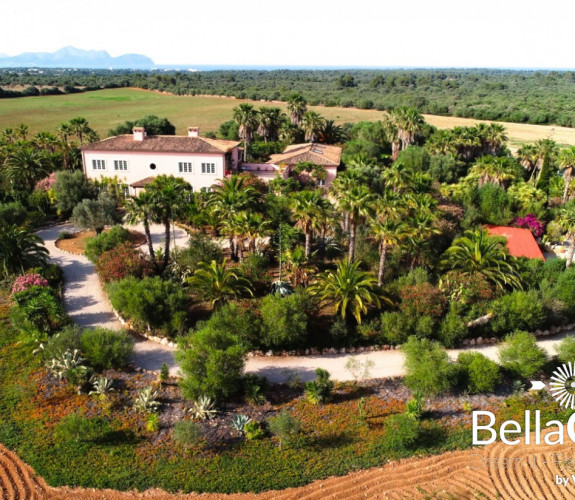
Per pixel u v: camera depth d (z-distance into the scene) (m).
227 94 194.25
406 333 34.88
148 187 50.78
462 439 26.67
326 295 36.50
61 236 53.09
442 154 76.75
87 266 46.66
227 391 27.95
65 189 58.03
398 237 37.59
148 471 23.78
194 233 52.28
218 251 44.09
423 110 156.12
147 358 32.91
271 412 27.92
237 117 80.50
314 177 69.00
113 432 25.98
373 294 35.84
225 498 22.64
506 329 36.78
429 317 34.78
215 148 61.34
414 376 29.64
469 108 153.38
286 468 24.25
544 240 56.12
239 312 33.66
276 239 45.62
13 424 26.47
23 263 41.19
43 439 25.45
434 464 25.05
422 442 26.33
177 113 149.75
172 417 27.17
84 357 30.94
